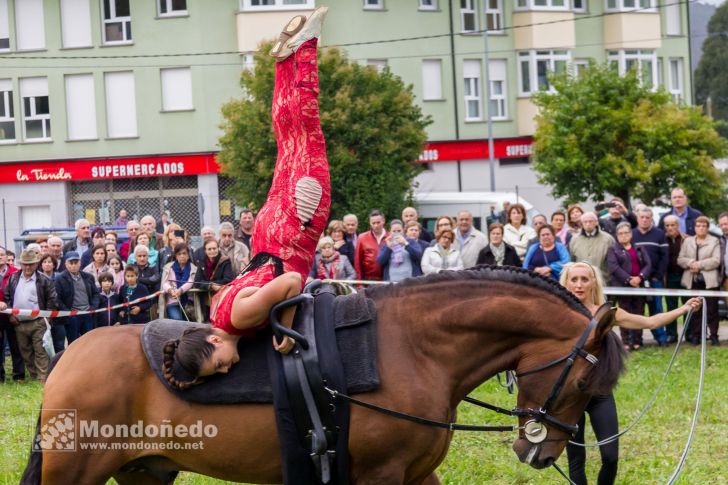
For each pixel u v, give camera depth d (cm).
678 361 1259
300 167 473
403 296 491
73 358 488
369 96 2600
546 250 1285
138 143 3256
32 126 3297
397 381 471
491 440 862
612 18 3731
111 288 1328
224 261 1238
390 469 472
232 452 478
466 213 1305
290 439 470
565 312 489
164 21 3222
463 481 736
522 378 492
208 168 3209
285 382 470
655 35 3791
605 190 2875
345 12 3325
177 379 474
